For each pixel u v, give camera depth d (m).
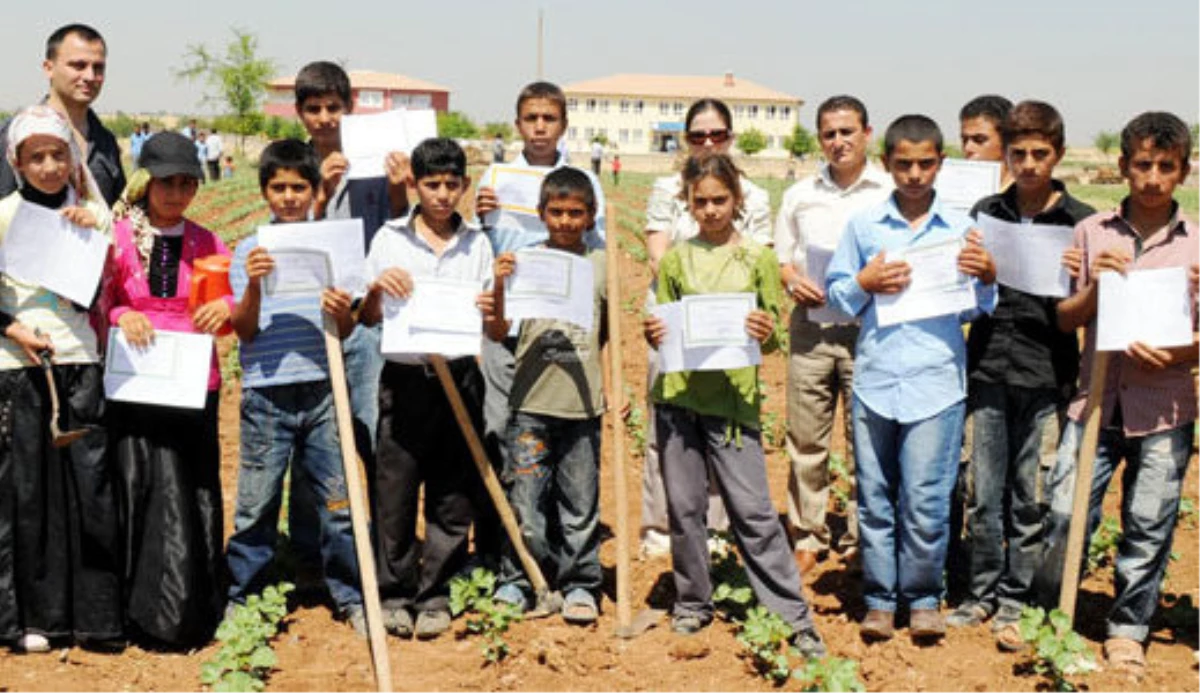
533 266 5.33
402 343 5.29
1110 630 5.46
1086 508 5.20
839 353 6.31
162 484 5.42
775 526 5.49
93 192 5.43
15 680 5.15
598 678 5.29
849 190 6.23
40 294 5.29
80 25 6.09
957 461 5.48
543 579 5.89
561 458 5.82
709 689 5.20
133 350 5.24
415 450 5.59
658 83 124.06
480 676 5.28
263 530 5.72
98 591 5.39
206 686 5.15
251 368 5.55
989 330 5.60
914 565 5.51
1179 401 5.19
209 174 41.25
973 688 5.17
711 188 5.46
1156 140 5.00
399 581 5.72
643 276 19.70
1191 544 7.27
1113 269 5.01
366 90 119.69
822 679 4.98
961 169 6.01
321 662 5.45
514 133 102.88
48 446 5.33
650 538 6.86
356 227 5.15
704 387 5.47
